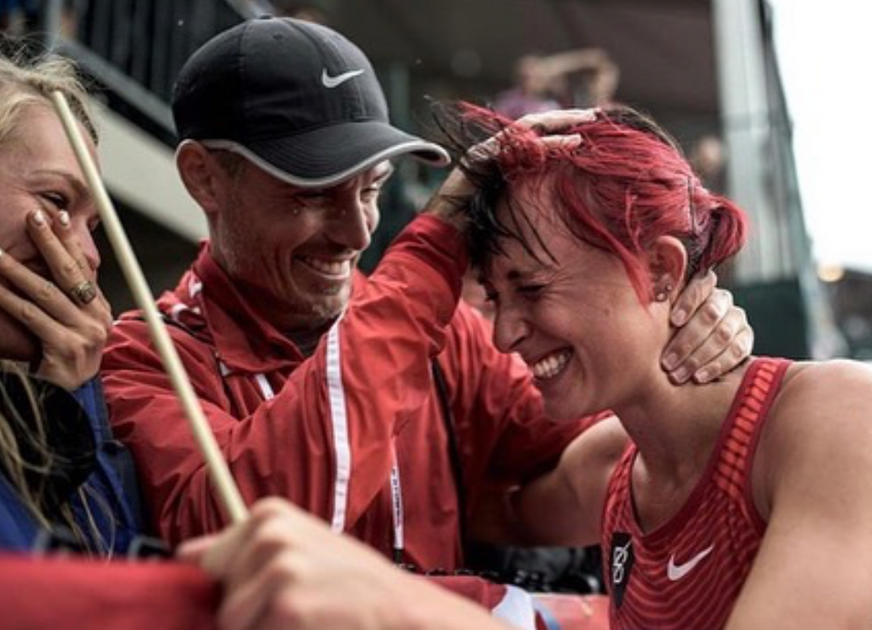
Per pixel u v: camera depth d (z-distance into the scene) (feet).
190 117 5.93
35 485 4.32
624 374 4.74
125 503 5.04
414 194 16.97
